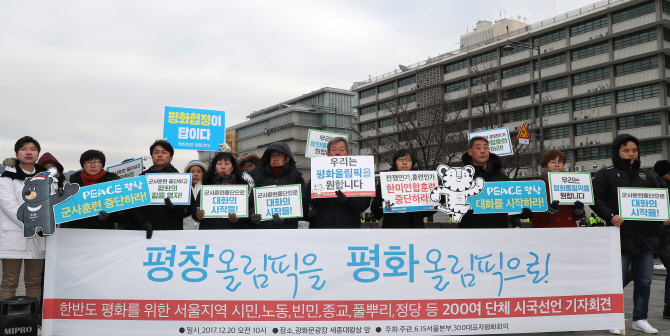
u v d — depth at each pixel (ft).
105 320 15.12
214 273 15.31
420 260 15.66
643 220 16.89
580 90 160.45
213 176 18.28
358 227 17.33
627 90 150.92
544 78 167.84
